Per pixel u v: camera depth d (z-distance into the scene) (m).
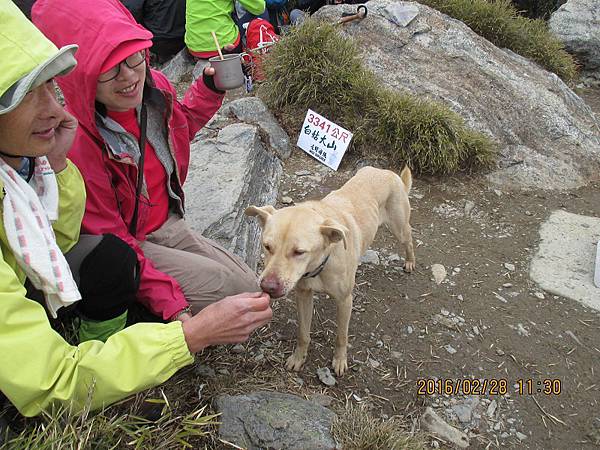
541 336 3.25
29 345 1.50
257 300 1.87
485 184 4.86
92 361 1.63
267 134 4.91
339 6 6.39
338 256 2.58
